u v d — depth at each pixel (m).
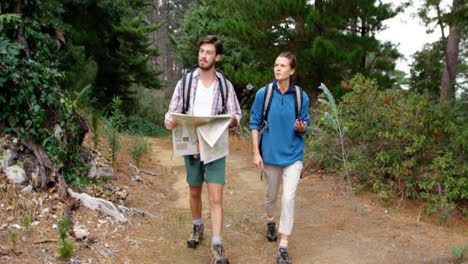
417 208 4.29
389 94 5.11
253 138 2.91
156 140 10.62
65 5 10.77
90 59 10.45
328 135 5.60
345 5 8.81
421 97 4.88
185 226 3.46
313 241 3.25
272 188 3.00
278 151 2.84
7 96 3.28
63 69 8.43
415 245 3.14
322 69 9.06
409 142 4.67
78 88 8.42
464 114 4.98
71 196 3.32
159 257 2.69
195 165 2.73
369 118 5.07
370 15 9.05
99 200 3.32
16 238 2.45
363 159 4.96
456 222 3.88
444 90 12.18
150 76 15.20
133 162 6.08
